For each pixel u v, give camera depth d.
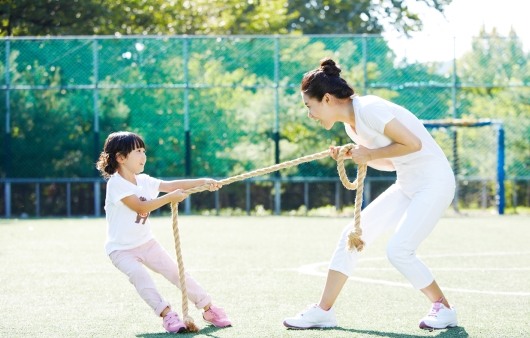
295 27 24.88
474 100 15.12
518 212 15.52
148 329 4.05
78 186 15.44
